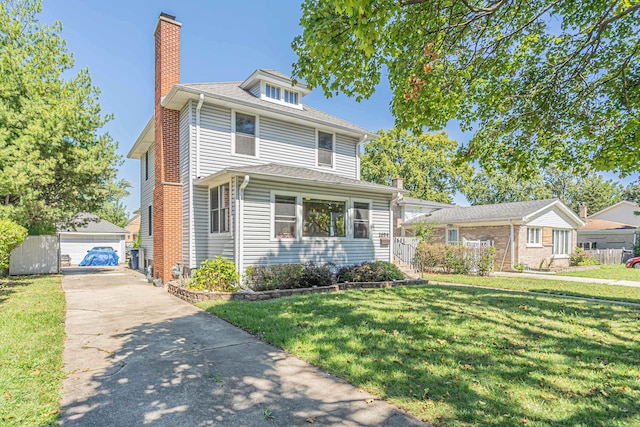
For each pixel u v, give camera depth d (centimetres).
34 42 1398
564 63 599
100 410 300
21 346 449
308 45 422
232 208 995
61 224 1583
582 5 628
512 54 635
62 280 1224
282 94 1367
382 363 397
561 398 318
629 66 613
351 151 1510
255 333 527
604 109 651
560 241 2069
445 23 487
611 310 693
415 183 3359
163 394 331
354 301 751
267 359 423
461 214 2125
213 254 1088
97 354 438
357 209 1262
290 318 597
